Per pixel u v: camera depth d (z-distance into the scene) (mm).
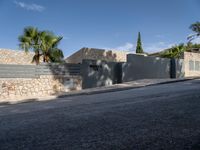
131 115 6457
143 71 21891
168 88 13266
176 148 3889
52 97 13953
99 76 18922
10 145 4543
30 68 16219
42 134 5172
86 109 8039
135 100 9273
